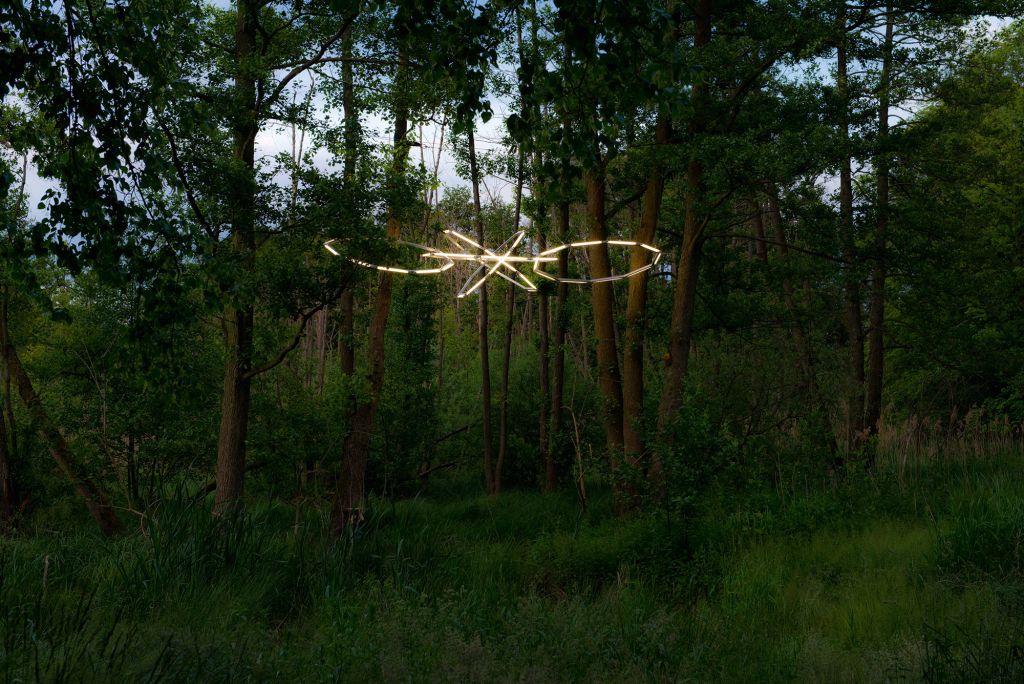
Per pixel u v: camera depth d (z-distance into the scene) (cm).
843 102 1309
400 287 1975
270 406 1616
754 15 1363
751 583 872
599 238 1609
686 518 1044
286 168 1303
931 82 1434
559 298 1991
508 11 584
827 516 1189
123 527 1346
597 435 2073
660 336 1680
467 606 716
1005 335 1916
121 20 654
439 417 2298
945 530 945
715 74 1370
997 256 1798
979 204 1795
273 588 860
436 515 1695
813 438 1412
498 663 536
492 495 2033
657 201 1551
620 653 591
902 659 536
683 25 1530
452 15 504
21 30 604
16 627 532
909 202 1550
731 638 657
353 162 1354
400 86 1405
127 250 678
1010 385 1877
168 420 1595
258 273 1250
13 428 1547
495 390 2339
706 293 1628
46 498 1562
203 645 548
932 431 1557
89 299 1571
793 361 1512
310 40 1438
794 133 1264
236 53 1402
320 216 1271
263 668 532
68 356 1630
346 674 519
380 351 1562
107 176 653
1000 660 504
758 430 1455
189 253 706
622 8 493
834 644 652
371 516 1370
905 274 1502
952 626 623
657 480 1222
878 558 940
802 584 901
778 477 1382
